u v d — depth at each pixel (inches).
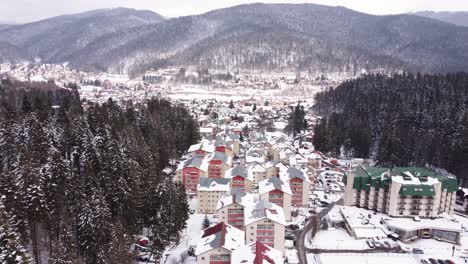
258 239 3941.9
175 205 4005.9
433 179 4771.2
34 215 3169.3
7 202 3016.7
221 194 4948.3
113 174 4087.1
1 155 4547.2
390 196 4781.0
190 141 7810.0
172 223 3858.3
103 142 5032.0
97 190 3518.7
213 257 3405.5
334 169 7165.4
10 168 4237.2
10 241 2491.4
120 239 3134.8
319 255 4052.7
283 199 4709.6
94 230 3213.6
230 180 5157.5
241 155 7869.1
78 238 3368.6
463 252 4205.2
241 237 3663.9
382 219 4709.6
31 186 3203.7
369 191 5032.0
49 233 3430.1
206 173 5674.2
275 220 3887.8
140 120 6894.7
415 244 4372.5
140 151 5059.1
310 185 5703.7
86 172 3937.0
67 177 3718.0
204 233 3774.6
